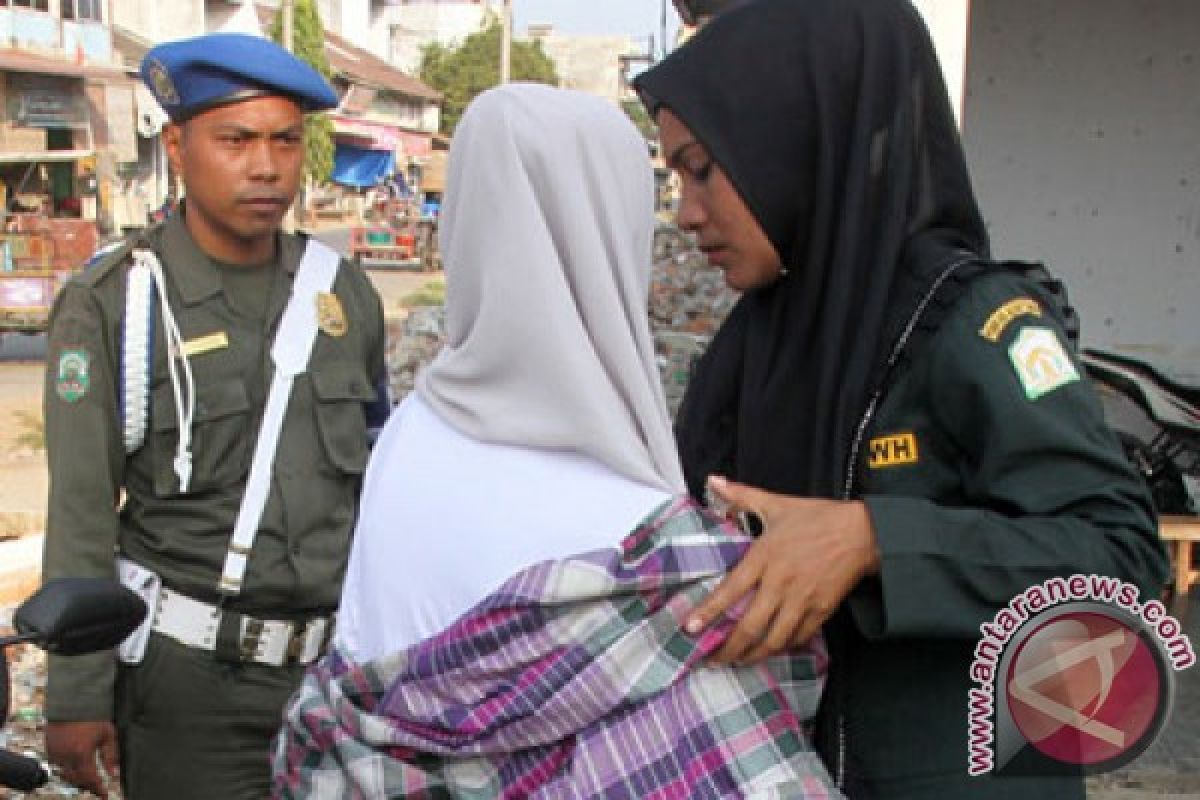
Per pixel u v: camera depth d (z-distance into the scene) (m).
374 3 64.81
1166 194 5.19
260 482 2.47
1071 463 1.41
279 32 40.28
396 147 50.28
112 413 2.43
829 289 1.57
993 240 5.33
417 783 1.41
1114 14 5.09
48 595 1.76
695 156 1.67
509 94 1.47
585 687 1.32
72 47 28.03
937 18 4.14
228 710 2.47
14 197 22.78
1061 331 1.49
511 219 1.42
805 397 1.61
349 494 2.61
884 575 1.34
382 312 2.77
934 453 1.50
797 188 1.61
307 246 2.70
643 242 1.52
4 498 7.62
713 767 1.32
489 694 1.37
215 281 2.52
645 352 1.46
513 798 1.37
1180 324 5.28
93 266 2.48
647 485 1.41
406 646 1.46
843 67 1.58
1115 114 5.17
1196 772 3.36
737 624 1.33
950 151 1.62
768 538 1.36
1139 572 1.40
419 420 1.59
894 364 1.52
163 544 2.45
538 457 1.44
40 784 1.88
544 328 1.41
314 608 2.52
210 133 2.45
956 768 1.51
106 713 2.37
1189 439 4.77
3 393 11.85
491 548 1.41
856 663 1.54
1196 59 5.07
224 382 2.47
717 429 1.82
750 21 1.63
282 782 1.57
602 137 1.46
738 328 1.82
